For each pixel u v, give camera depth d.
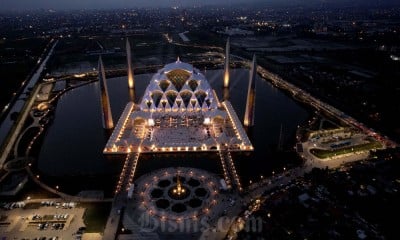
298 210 99.88
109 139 141.00
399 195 106.94
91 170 126.19
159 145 135.25
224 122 159.75
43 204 104.00
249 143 137.50
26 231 92.50
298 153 136.00
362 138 149.38
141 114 159.62
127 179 117.12
